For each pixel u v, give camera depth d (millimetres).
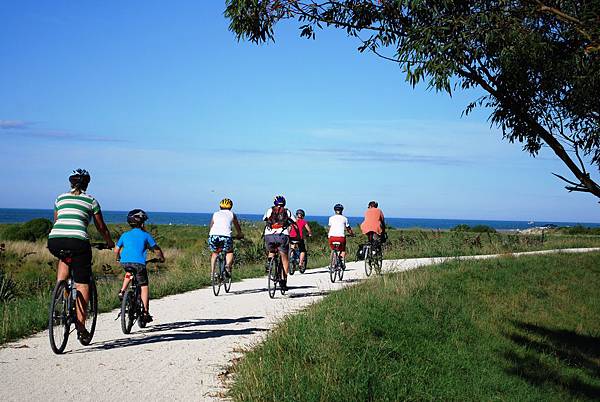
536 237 37500
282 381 6176
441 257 26266
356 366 7332
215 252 13281
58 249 7348
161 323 9773
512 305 16391
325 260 22938
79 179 7570
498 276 19109
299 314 9602
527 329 14430
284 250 13047
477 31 5480
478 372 9477
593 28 5156
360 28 6426
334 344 7969
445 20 5551
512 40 5438
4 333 8219
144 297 8797
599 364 12781
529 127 6039
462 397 8008
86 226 7531
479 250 29375
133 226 8891
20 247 27609
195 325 9578
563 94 5812
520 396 9000
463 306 14461
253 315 10578
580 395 10320
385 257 25641
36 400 5520
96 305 8031
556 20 5590
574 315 17109
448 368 9148
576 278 21047
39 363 6863
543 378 10664
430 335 10664
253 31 6844
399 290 13609
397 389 7145
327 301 11328
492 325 13531
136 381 6270
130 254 8711
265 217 13086
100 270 22422
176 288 14117
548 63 5602
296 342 7801
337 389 6367
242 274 17906
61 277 7477
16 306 10555
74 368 6688
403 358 8781
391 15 6137
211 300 12516
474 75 5773
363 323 9648
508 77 5695
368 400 6539
